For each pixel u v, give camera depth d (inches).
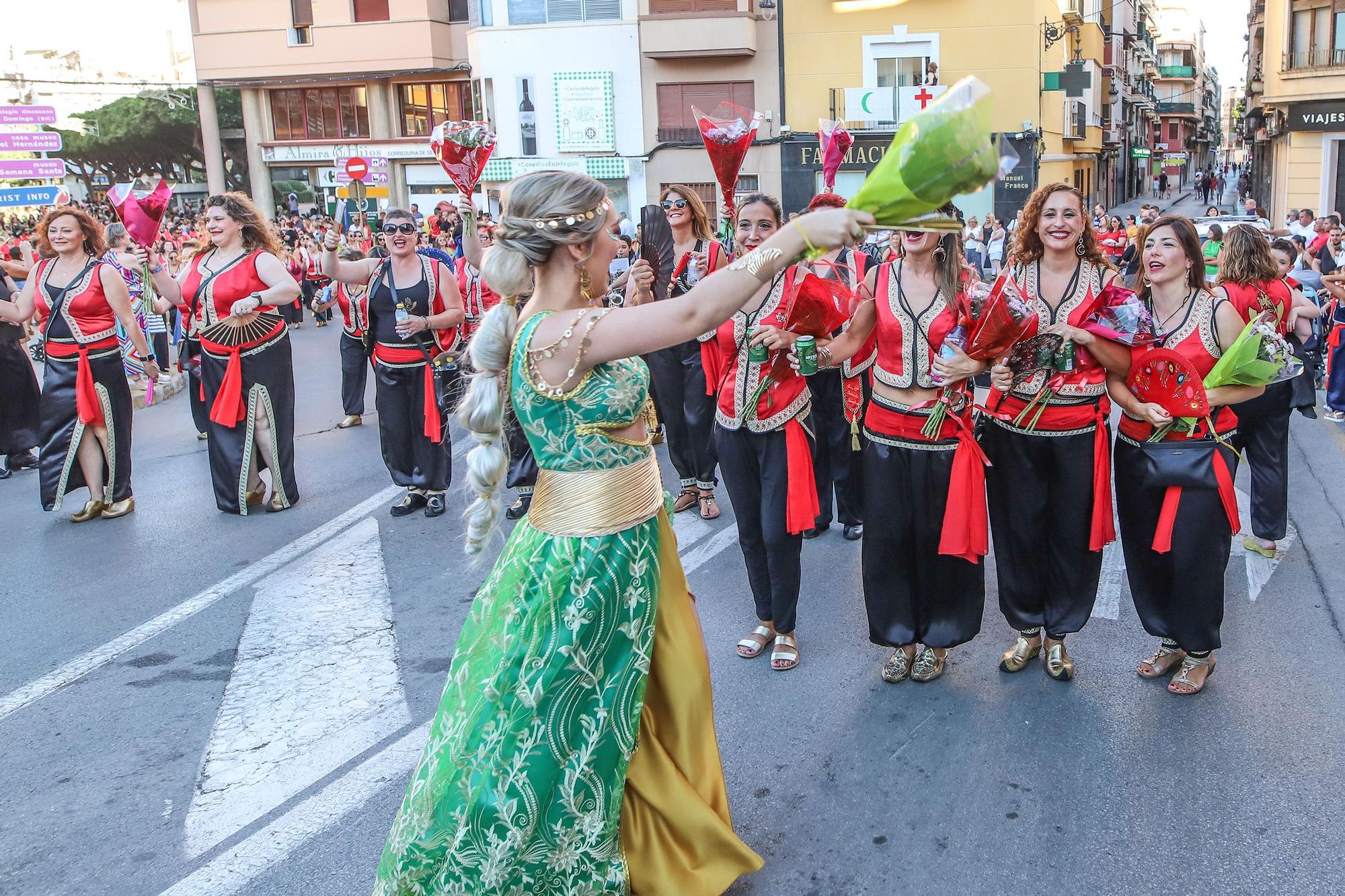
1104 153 1705.2
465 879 106.9
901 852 133.6
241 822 144.6
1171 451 162.7
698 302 98.3
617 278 220.2
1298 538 245.6
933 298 160.2
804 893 127.0
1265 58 1238.3
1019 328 151.8
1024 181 1107.3
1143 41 2449.6
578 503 108.7
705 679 120.0
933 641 173.5
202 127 1411.2
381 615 216.7
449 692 112.7
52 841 141.8
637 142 1148.5
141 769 159.5
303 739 166.6
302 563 250.7
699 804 117.4
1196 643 167.5
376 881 114.0
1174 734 158.7
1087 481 167.6
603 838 110.5
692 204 238.4
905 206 88.5
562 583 107.7
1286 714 163.3
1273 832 134.0
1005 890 125.8
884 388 165.9
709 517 274.5
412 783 112.7
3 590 237.1
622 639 110.0
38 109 569.3
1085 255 167.5
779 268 95.8
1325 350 440.5
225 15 1353.3
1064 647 178.5
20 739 169.6
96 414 284.0
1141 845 132.7
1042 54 1104.8
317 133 1384.1
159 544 266.5
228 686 186.2
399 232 269.7
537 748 107.0
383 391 279.7
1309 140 1181.7
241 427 285.0
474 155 241.0
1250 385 161.5
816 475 255.0
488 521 118.9
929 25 1096.8
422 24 1299.2
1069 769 150.3
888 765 153.5
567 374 106.2
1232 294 222.2
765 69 1125.7
